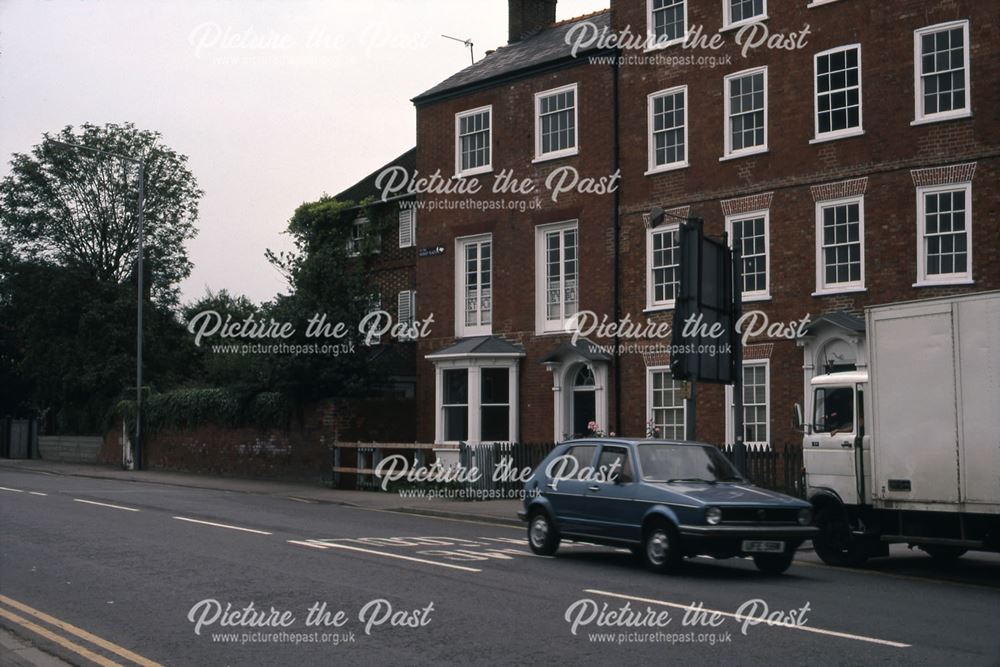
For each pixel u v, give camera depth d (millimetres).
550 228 30297
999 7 22094
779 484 22391
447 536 18391
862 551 15273
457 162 32750
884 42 23734
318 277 32219
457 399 31641
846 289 23875
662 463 14906
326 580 12664
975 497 13359
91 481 33094
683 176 27250
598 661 8633
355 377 31922
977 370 13422
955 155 22531
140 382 39812
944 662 8648
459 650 9008
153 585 12234
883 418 14609
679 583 13078
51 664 8547
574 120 29812
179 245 55875
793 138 25141
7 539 16453
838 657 8828
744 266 25891
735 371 18781
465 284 32500
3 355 54375
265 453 34125
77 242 53281
